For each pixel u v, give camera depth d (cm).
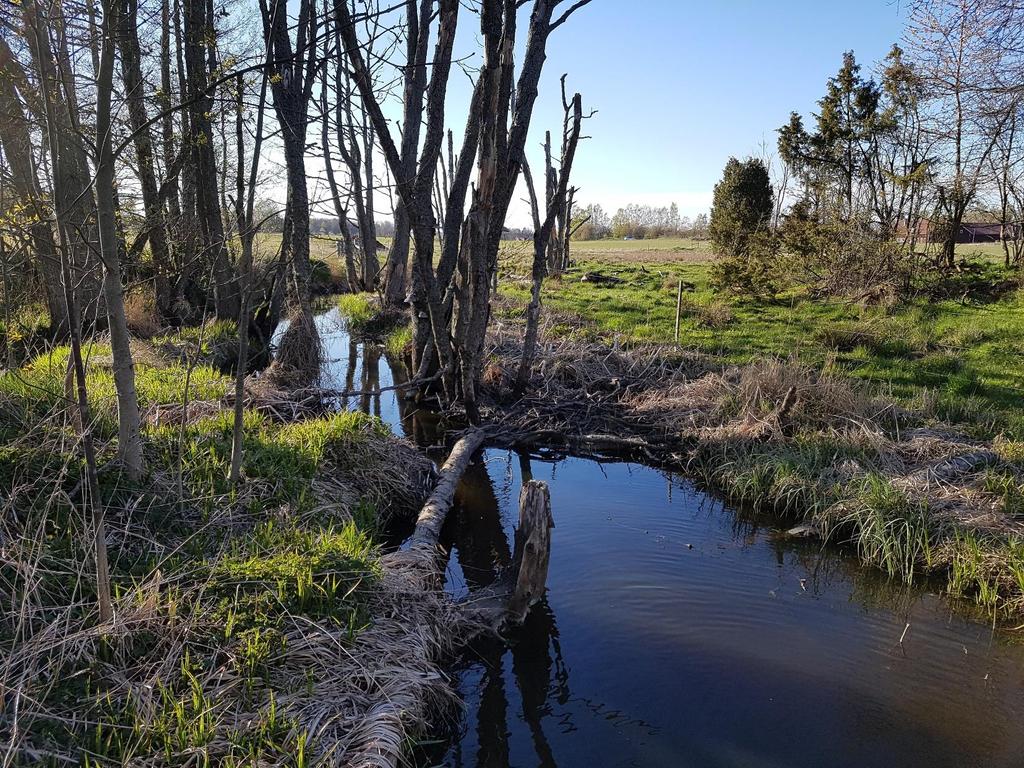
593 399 1030
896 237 1869
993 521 595
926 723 398
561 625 495
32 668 299
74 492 424
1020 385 973
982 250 2628
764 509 719
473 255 848
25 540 359
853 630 496
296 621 364
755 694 424
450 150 2023
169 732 289
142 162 850
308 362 1079
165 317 1338
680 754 374
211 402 725
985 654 468
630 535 652
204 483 495
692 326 1466
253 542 430
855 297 1664
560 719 402
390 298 1866
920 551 588
